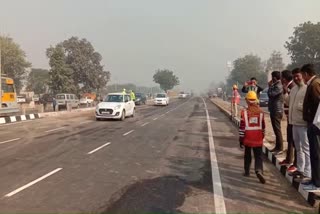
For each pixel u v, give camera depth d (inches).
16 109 1156.5
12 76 3287.4
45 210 249.1
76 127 805.9
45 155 452.4
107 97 1064.2
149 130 745.6
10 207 254.5
